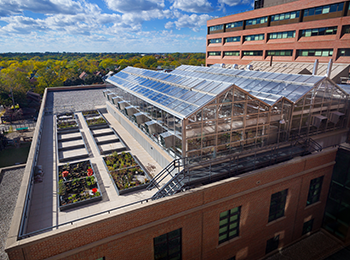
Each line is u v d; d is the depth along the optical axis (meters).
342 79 30.14
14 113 64.19
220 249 16.17
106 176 18.31
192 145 15.48
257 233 17.56
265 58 50.31
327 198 20.22
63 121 31.84
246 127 17.16
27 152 42.25
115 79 35.97
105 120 32.16
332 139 22.42
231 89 15.57
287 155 17.75
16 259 9.89
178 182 14.39
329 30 37.84
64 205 14.39
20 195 13.60
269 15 47.75
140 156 21.81
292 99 18.73
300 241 20.41
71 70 123.62
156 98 20.41
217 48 63.53
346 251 16.75
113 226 11.72
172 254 14.48
